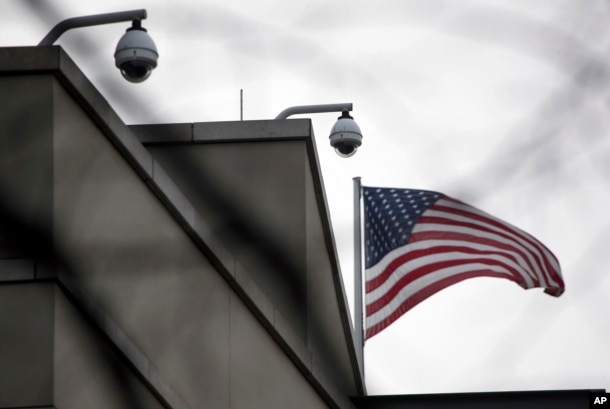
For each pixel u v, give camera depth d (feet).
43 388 73.46
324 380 116.06
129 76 104.63
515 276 139.85
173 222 88.89
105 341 79.00
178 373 87.92
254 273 113.09
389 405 125.39
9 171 77.25
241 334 97.96
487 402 123.65
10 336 74.13
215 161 115.85
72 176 78.74
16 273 75.05
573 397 122.21
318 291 118.32
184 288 89.81
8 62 78.28
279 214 114.83
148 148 114.62
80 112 80.28
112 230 82.17
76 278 78.28
